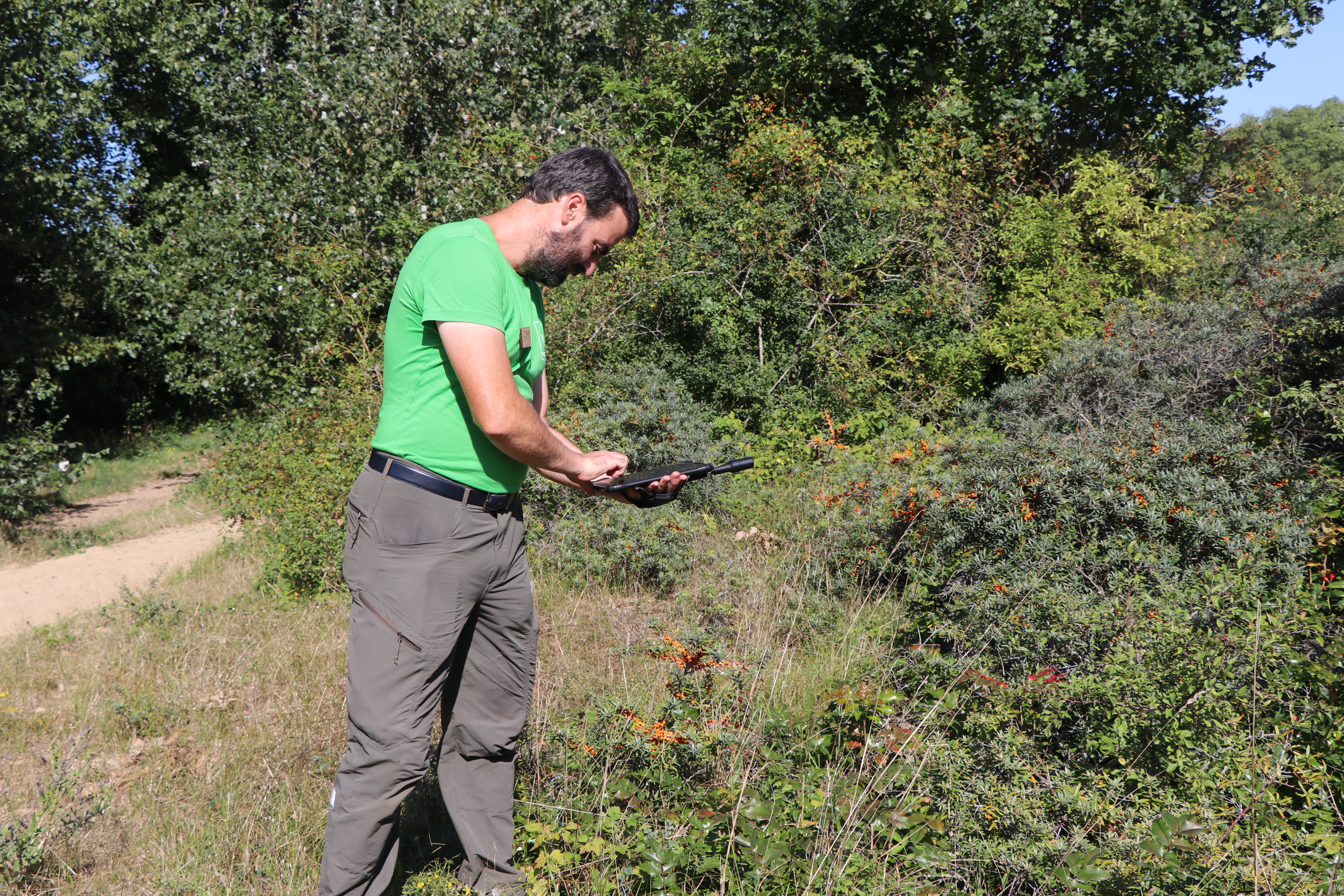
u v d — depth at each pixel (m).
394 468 1.85
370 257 8.89
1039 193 10.36
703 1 10.85
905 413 7.72
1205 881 1.92
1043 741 2.61
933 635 3.14
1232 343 5.91
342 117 9.45
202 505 9.50
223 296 10.40
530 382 2.01
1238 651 2.60
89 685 3.78
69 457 13.99
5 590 6.51
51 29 11.37
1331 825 2.17
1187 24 9.87
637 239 8.23
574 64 12.48
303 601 4.96
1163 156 10.61
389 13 9.98
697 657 2.86
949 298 8.28
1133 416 5.07
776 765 2.34
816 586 4.36
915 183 9.22
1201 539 3.46
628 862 2.10
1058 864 1.99
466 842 2.10
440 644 1.86
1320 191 13.28
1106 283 8.59
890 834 2.13
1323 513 3.62
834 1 9.97
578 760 2.57
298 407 7.47
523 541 2.05
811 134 9.10
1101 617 2.85
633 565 4.69
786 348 8.38
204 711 3.38
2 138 10.74
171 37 13.52
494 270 1.79
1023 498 3.68
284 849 2.36
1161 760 2.41
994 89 10.24
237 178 10.48
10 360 12.02
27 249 11.72
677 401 6.24
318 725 3.18
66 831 2.49
